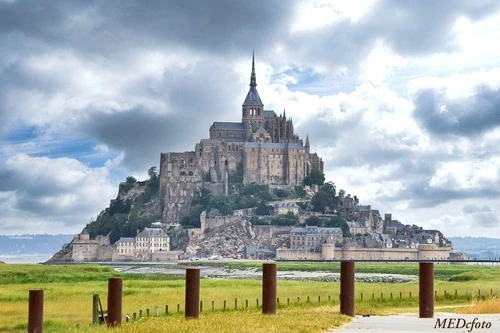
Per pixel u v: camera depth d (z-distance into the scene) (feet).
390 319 186.80
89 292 470.80
